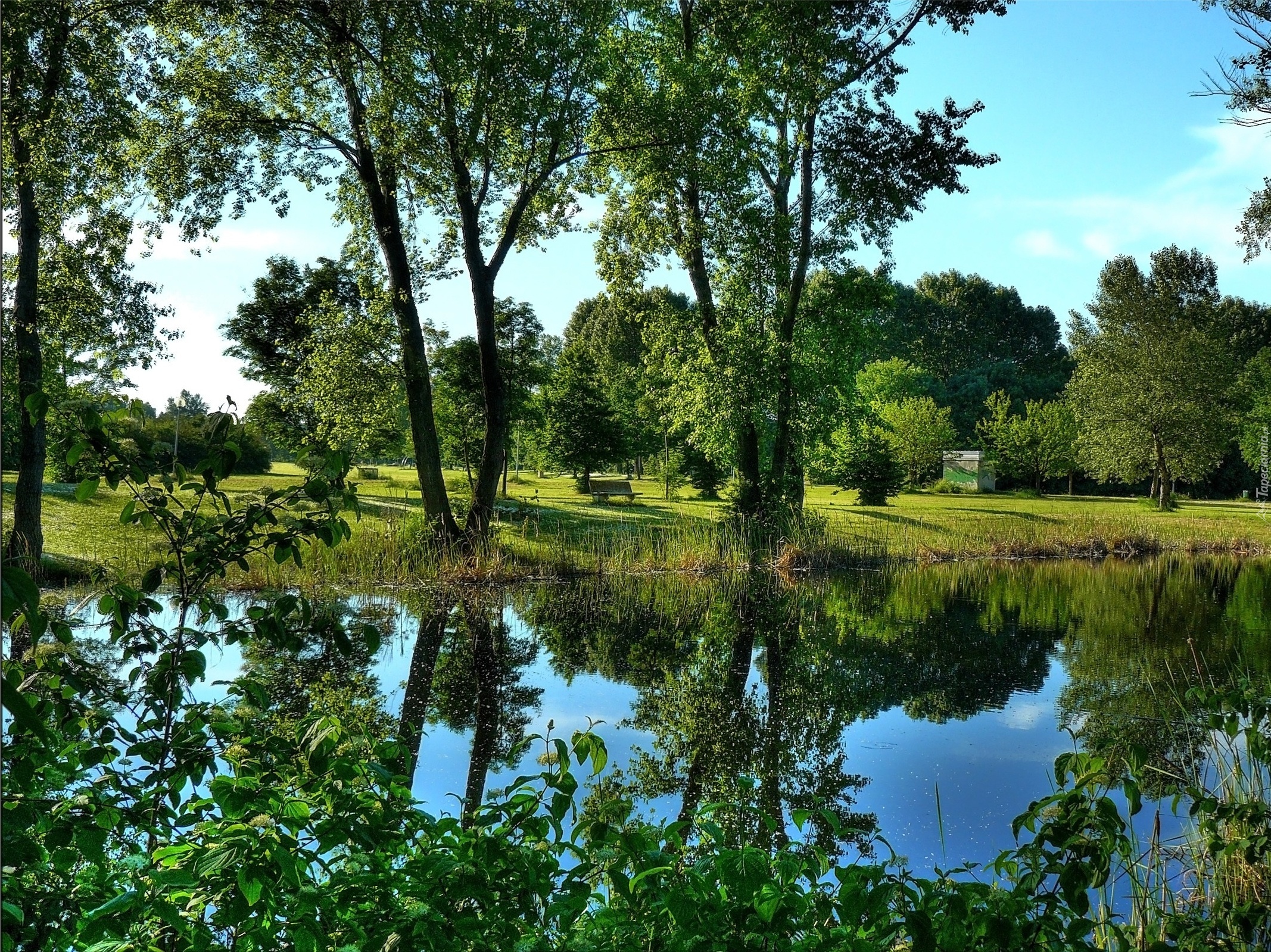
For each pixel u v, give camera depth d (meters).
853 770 8.41
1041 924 2.74
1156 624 16.61
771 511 25.17
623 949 2.65
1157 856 5.08
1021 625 16.62
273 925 2.46
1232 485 60.16
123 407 3.39
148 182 19.34
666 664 13.27
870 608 18.34
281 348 35.50
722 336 24.81
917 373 63.38
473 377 30.55
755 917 2.49
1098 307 51.62
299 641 3.51
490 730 9.55
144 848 3.27
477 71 18.88
